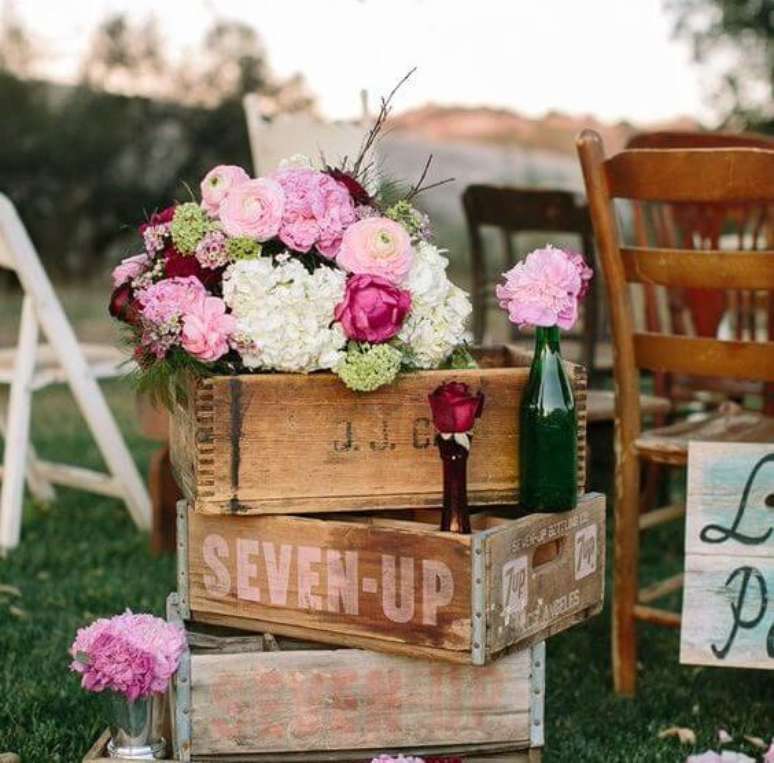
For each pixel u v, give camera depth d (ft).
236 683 7.05
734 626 8.23
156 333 6.86
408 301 6.91
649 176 8.54
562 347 14.40
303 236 7.00
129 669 6.76
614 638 9.17
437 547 6.75
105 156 34.37
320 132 12.57
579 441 7.52
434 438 7.13
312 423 7.06
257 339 6.81
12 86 33.76
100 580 11.71
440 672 7.09
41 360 13.61
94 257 35.01
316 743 7.11
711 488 8.25
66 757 7.86
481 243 13.84
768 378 8.45
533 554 7.46
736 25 32.35
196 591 7.52
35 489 14.74
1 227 12.33
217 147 34.35
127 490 13.34
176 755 7.12
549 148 35.04
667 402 11.85
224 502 7.02
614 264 8.87
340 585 7.06
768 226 12.39
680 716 8.70
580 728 8.46
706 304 12.73
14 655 9.62
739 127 32.63
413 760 6.54
